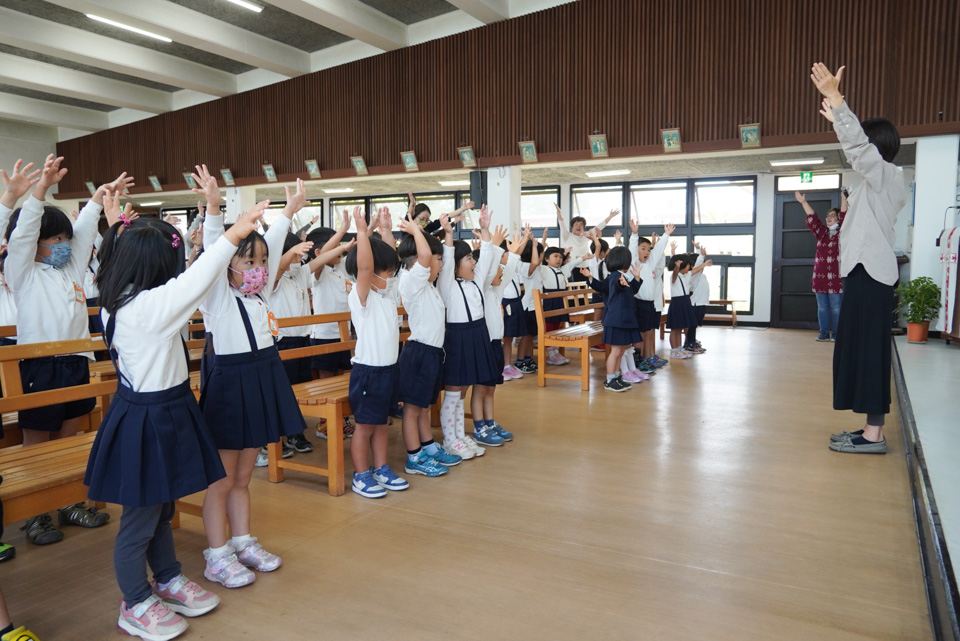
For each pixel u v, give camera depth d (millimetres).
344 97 9594
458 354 3258
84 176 12555
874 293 3193
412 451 3107
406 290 2996
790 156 8164
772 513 2561
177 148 11328
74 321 2523
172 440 1698
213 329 2000
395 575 2070
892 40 6473
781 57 6914
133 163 11891
